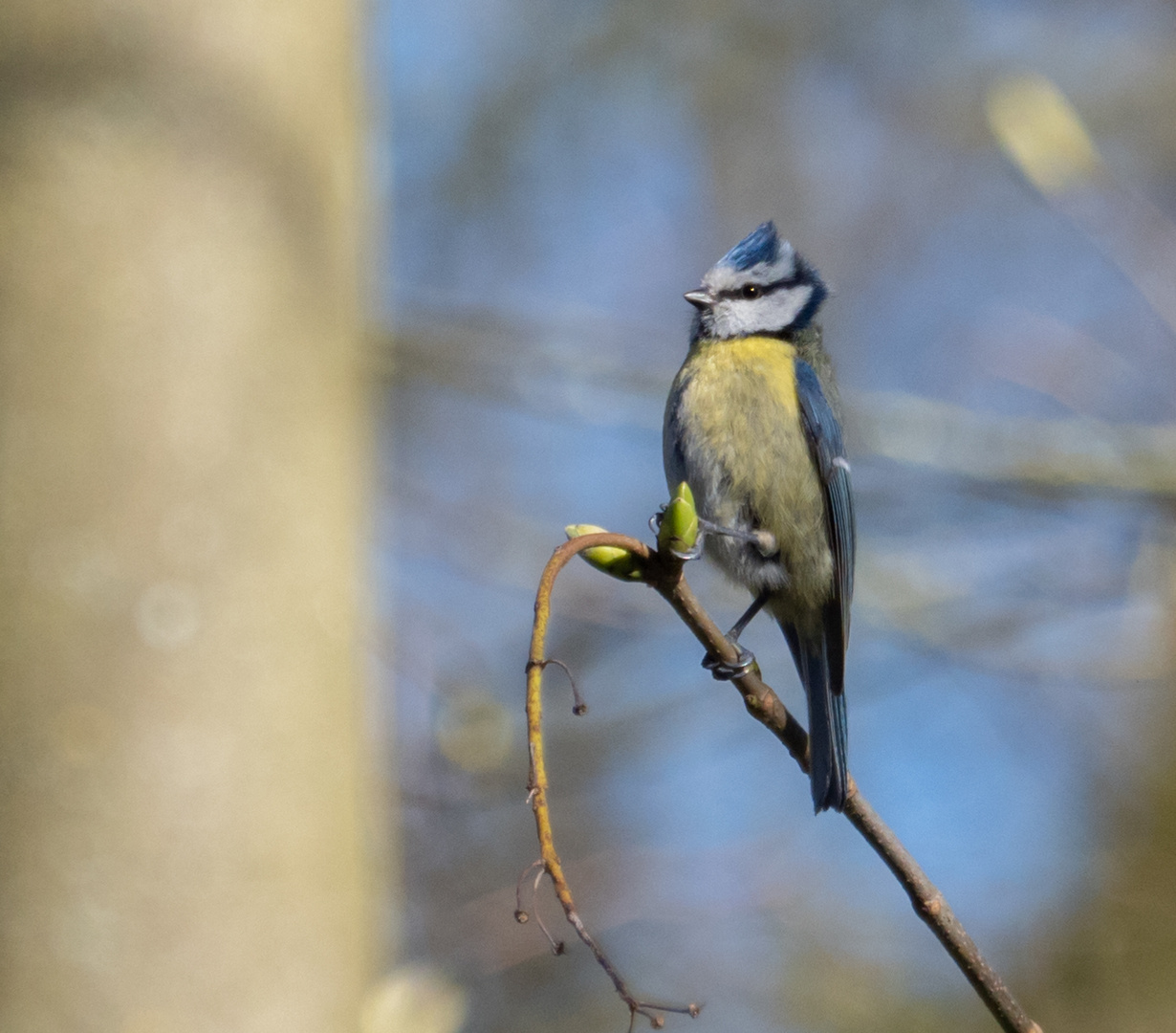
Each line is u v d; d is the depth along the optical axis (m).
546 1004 11.82
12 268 3.87
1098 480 11.11
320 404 4.32
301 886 3.99
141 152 4.00
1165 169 17.14
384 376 11.39
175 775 3.79
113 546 3.82
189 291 4.00
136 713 3.78
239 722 3.91
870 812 4.99
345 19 4.70
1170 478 11.03
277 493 4.11
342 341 4.52
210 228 4.07
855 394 11.49
